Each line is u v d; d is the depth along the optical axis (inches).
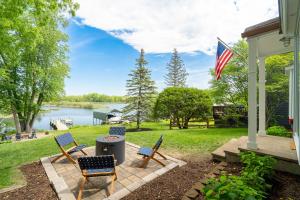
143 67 985.5
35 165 213.8
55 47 797.9
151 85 953.5
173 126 684.7
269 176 140.7
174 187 151.6
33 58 749.9
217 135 355.3
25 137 706.2
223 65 219.6
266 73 428.5
